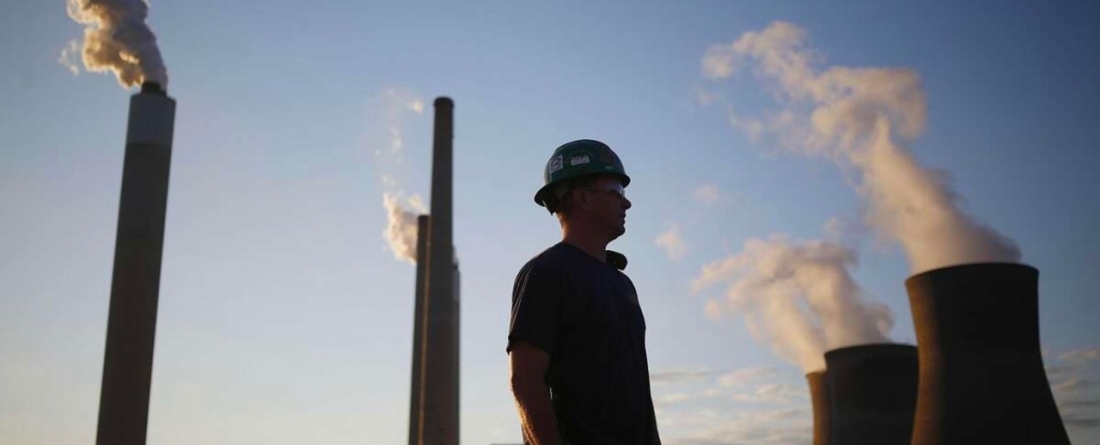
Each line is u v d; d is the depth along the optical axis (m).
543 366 2.55
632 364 2.72
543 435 2.46
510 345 2.61
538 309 2.61
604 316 2.67
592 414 2.59
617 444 2.58
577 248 2.84
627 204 3.03
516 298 2.71
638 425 2.64
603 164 2.98
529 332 2.57
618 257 3.12
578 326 2.65
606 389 2.61
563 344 2.66
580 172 2.95
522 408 2.52
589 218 2.95
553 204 3.04
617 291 2.81
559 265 2.71
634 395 2.67
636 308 2.88
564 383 2.63
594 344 2.65
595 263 2.83
